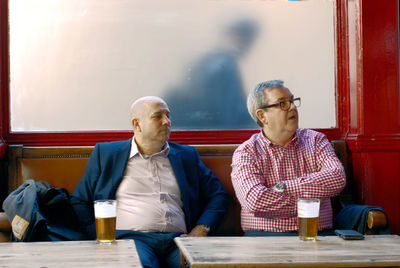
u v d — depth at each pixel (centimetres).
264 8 286
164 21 280
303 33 289
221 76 285
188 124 283
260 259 131
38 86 270
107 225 152
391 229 270
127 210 228
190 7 281
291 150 233
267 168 230
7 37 263
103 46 275
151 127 232
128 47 278
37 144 265
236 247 147
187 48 282
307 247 147
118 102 277
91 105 275
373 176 269
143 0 278
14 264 126
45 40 271
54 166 250
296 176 230
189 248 145
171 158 239
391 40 271
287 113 229
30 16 269
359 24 271
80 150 254
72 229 217
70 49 273
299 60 289
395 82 271
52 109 271
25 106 269
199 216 244
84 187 234
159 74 280
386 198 270
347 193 270
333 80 291
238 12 285
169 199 233
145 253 200
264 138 235
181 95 282
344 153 271
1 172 254
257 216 211
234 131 281
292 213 207
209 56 284
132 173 235
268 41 287
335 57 289
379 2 271
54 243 153
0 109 258
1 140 254
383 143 267
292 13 288
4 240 209
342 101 287
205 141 278
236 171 225
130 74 278
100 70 275
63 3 272
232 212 255
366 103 269
